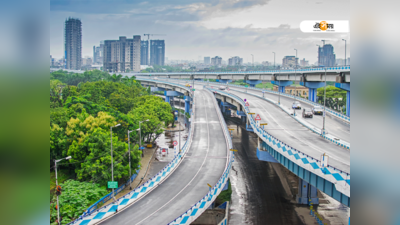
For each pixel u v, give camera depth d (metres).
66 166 91.31
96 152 79.12
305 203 80.50
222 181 68.94
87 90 161.38
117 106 146.38
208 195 60.22
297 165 60.75
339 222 70.38
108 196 73.38
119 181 87.31
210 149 95.56
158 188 67.88
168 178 73.56
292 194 86.00
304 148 67.25
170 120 142.25
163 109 140.62
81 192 67.31
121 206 58.88
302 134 82.12
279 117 106.69
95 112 115.50
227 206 73.62
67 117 102.00
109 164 77.19
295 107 119.12
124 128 102.75
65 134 91.31
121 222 53.03
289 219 72.06
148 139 130.00
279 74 176.62
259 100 145.50
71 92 151.25
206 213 69.25
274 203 80.88
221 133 112.88
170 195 64.06
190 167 80.69
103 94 162.75
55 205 61.22
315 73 143.38
